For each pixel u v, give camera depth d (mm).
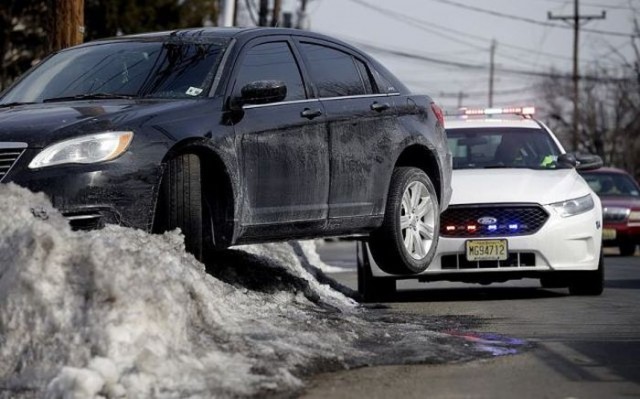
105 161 22547
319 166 26922
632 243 70188
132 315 18250
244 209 24922
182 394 17453
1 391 17844
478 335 24812
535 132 39219
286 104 26391
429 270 34281
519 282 43031
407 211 29984
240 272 27391
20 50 93438
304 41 28078
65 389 17141
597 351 22531
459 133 39156
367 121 28578
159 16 98562
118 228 21781
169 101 24688
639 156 170125
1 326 18656
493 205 34281
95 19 96000
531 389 18781
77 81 26391
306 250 53750
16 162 22312
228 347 19750
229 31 26984
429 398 18062
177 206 23625
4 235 20203
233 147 24625
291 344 20781
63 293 18688
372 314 28578
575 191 35406
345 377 19547
